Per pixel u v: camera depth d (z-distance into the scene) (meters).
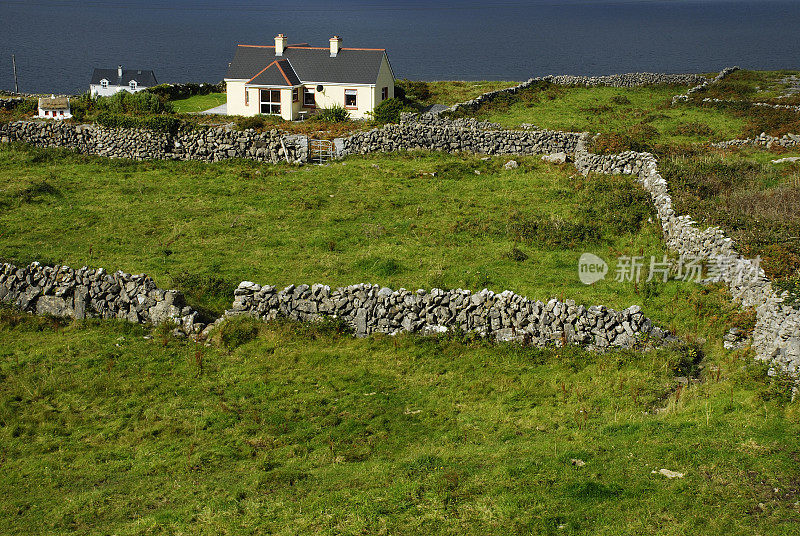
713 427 15.09
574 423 16.08
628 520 12.28
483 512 12.75
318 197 34.50
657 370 18.36
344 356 19.78
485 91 62.94
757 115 47.56
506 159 39.69
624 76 63.47
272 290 21.67
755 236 23.34
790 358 16.94
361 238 29.39
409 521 12.65
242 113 52.53
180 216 32.16
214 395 17.83
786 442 14.26
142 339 20.64
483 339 20.23
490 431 15.99
